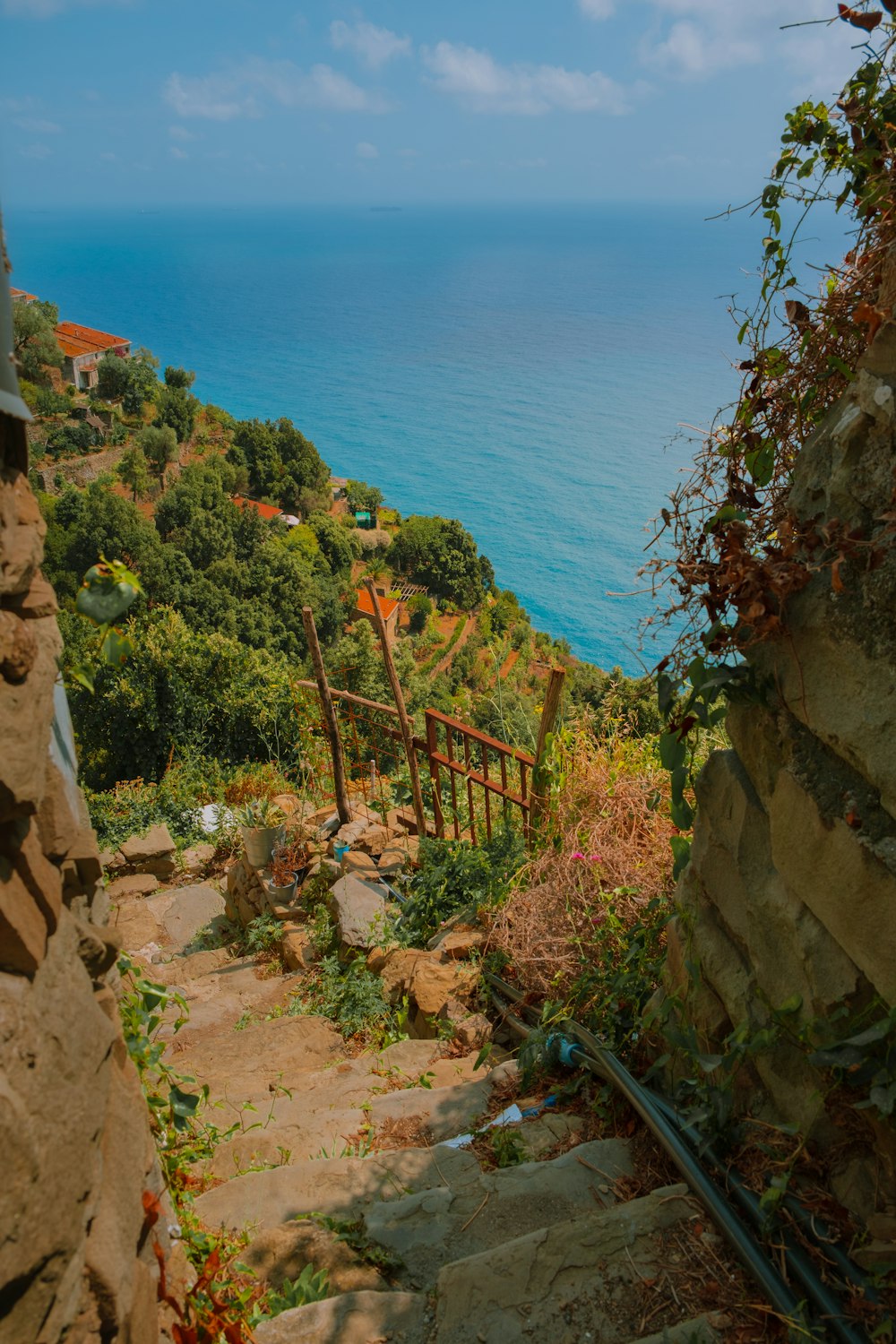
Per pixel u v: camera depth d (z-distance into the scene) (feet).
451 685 192.03
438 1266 7.54
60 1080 3.70
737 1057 7.40
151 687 45.70
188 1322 5.77
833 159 7.75
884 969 6.00
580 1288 6.77
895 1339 5.80
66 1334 3.67
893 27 7.03
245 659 48.37
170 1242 6.22
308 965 17.19
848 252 7.84
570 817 15.30
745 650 7.41
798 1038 6.91
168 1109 7.98
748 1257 6.61
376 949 15.80
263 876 20.06
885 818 6.10
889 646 5.98
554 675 15.28
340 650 61.26
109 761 47.09
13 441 4.24
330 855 19.97
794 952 7.06
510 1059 11.91
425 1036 13.58
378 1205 8.21
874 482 6.27
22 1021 3.50
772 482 8.69
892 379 6.15
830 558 6.56
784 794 6.96
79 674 5.73
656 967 10.31
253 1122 11.10
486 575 331.98
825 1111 6.77
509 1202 8.05
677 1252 6.97
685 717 8.07
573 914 12.76
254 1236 8.20
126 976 8.02
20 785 3.49
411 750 18.88
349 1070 12.35
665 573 8.70
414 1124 10.36
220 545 219.00
